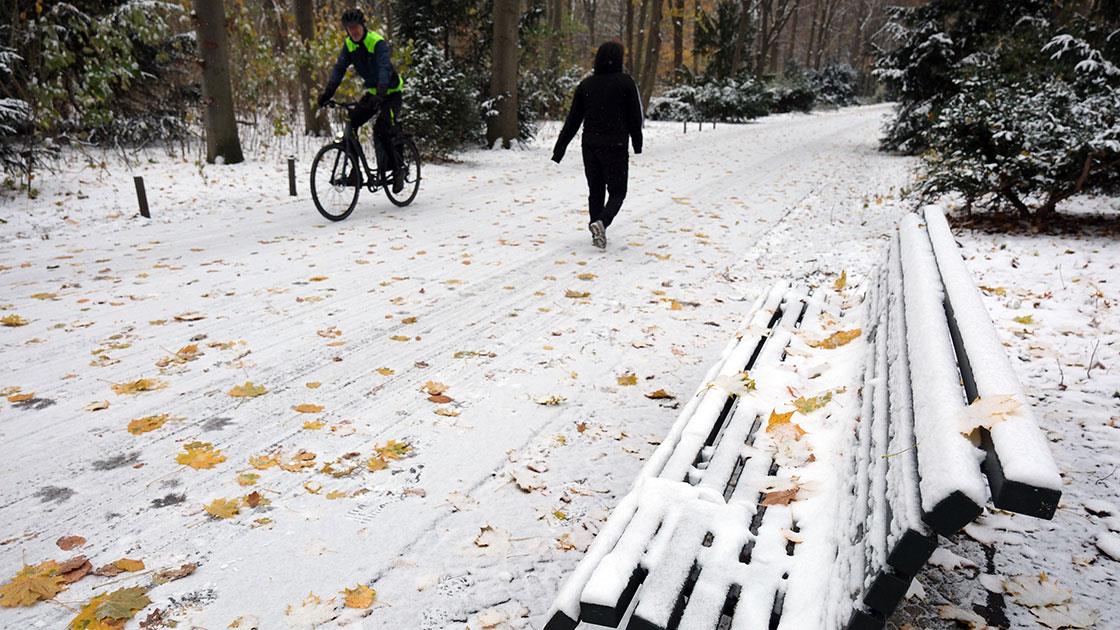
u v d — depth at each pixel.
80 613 1.94
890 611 1.17
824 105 46.47
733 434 2.01
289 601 2.01
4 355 3.77
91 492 2.54
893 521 1.22
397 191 8.32
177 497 2.52
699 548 1.45
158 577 2.10
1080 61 9.16
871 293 3.30
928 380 1.49
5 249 6.11
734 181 11.62
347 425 3.08
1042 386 3.39
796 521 1.60
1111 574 2.05
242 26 12.44
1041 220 7.15
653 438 3.02
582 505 2.51
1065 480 2.54
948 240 2.75
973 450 1.16
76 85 9.73
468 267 5.79
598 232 6.44
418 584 2.10
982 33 15.70
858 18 63.38
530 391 3.47
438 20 17.55
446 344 4.08
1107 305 4.59
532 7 20.64
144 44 11.73
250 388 3.40
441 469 2.74
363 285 5.21
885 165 14.67
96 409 3.18
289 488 2.59
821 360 2.69
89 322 4.31
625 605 1.31
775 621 1.32
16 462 2.72
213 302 4.74
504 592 2.07
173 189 8.96
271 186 9.66
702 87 31.84
